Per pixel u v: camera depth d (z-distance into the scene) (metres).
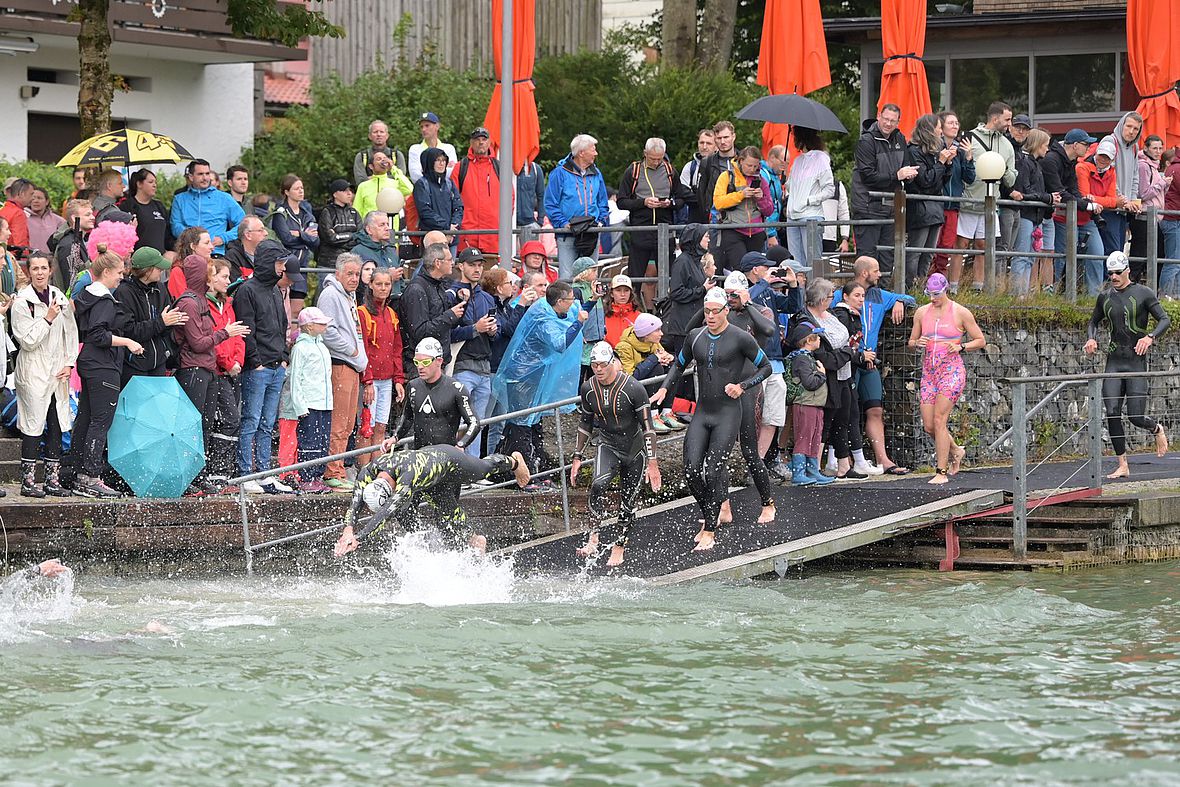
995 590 49.72
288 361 56.72
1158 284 77.69
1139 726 33.25
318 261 63.28
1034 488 57.66
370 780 29.41
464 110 106.06
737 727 32.88
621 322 62.38
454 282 57.75
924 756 31.00
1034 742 32.06
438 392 49.34
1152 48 78.81
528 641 40.66
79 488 49.34
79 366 49.31
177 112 102.31
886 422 64.25
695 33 114.81
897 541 56.16
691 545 52.44
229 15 78.19
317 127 105.25
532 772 29.89
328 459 50.34
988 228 65.75
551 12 125.44
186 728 32.47
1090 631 43.00
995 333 66.44
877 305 61.69
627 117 106.81
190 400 50.62
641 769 30.05
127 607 43.81
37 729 32.22
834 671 37.91
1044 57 98.12
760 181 64.75
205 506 49.06
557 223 68.69
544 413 59.31
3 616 42.28
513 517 55.59
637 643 40.66
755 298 58.00
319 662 38.03
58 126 99.31
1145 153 76.06
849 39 100.56
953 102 100.62
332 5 115.94
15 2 88.81
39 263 49.69
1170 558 58.12
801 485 59.06
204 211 61.78
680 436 61.22
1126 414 62.50
